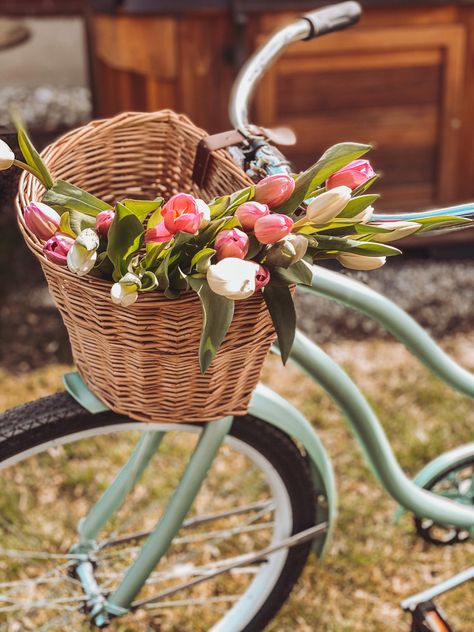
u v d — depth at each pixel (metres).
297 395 3.61
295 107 4.06
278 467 2.26
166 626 2.69
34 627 2.64
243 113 2.13
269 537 2.97
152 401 1.84
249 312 1.73
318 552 2.40
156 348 1.72
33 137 6.21
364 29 3.91
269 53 2.21
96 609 2.24
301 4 3.71
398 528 3.01
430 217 1.74
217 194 1.93
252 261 1.65
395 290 4.35
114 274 1.63
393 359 3.88
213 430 2.07
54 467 3.24
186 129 1.95
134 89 4.03
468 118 4.21
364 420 2.20
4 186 2.03
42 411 2.02
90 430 2.05
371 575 2.85
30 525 2.98
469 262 4.58
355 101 4.09
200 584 2.80
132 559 2.72
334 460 3.30
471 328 4.11
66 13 5.79
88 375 1.91
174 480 3.16
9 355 3.90
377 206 4.37
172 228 1.59
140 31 3.75
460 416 3.52
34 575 2.81
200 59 3.81
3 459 2.02
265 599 2.46
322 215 1.62
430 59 4.04
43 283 4.43
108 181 1.98
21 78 7.34
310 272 1.65
